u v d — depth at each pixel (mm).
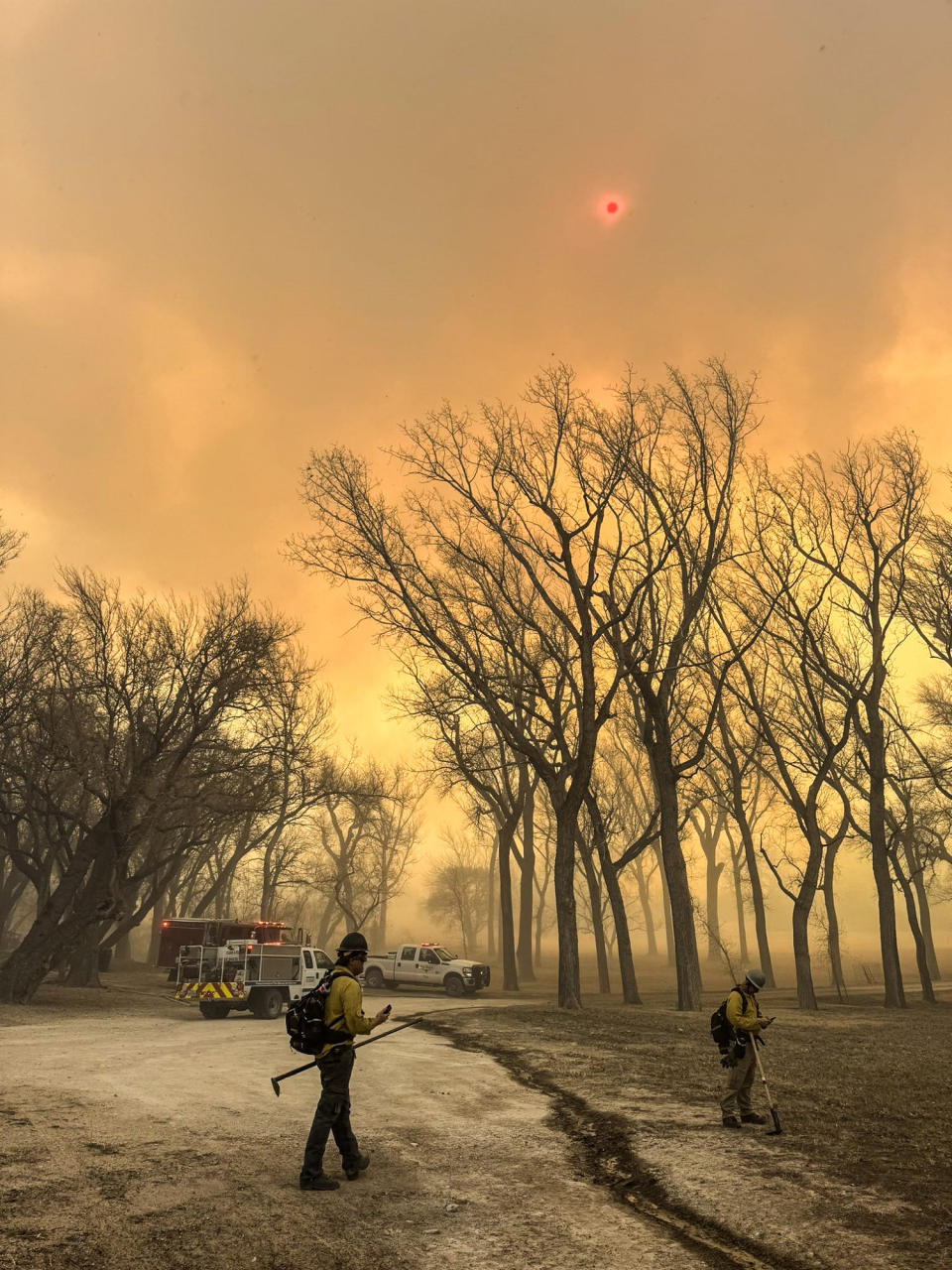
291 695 30766
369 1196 6965
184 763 27859
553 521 25484
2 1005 23891
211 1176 7328
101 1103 10148
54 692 26281
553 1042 16703
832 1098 10938
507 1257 5789
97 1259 5500
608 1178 7691
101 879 26094
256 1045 16812
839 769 36281
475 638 28047
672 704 30484
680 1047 15977
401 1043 16938
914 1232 6078
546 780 26203
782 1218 6418
